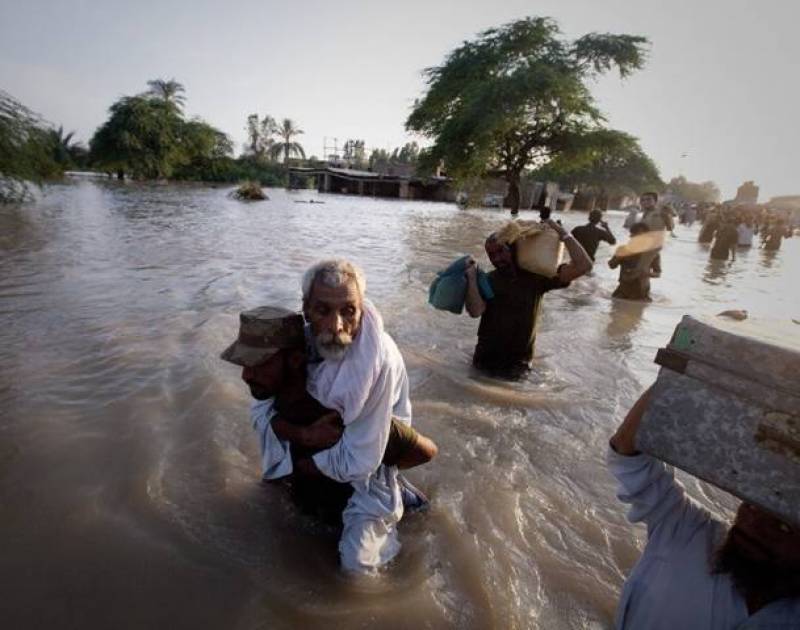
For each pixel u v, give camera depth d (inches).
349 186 2573.8
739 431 44.3
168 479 100.6
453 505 98.9
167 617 70.3
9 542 82.0
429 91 1138.0
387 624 71.6
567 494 105.1
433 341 199.0
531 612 75.0
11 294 227.3
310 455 89.0
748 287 405.7
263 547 84.6
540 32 1003.9
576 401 151.5
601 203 2370.8
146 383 142.3
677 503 63.5
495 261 162.4
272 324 78.2
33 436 112.8
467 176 1056.2
